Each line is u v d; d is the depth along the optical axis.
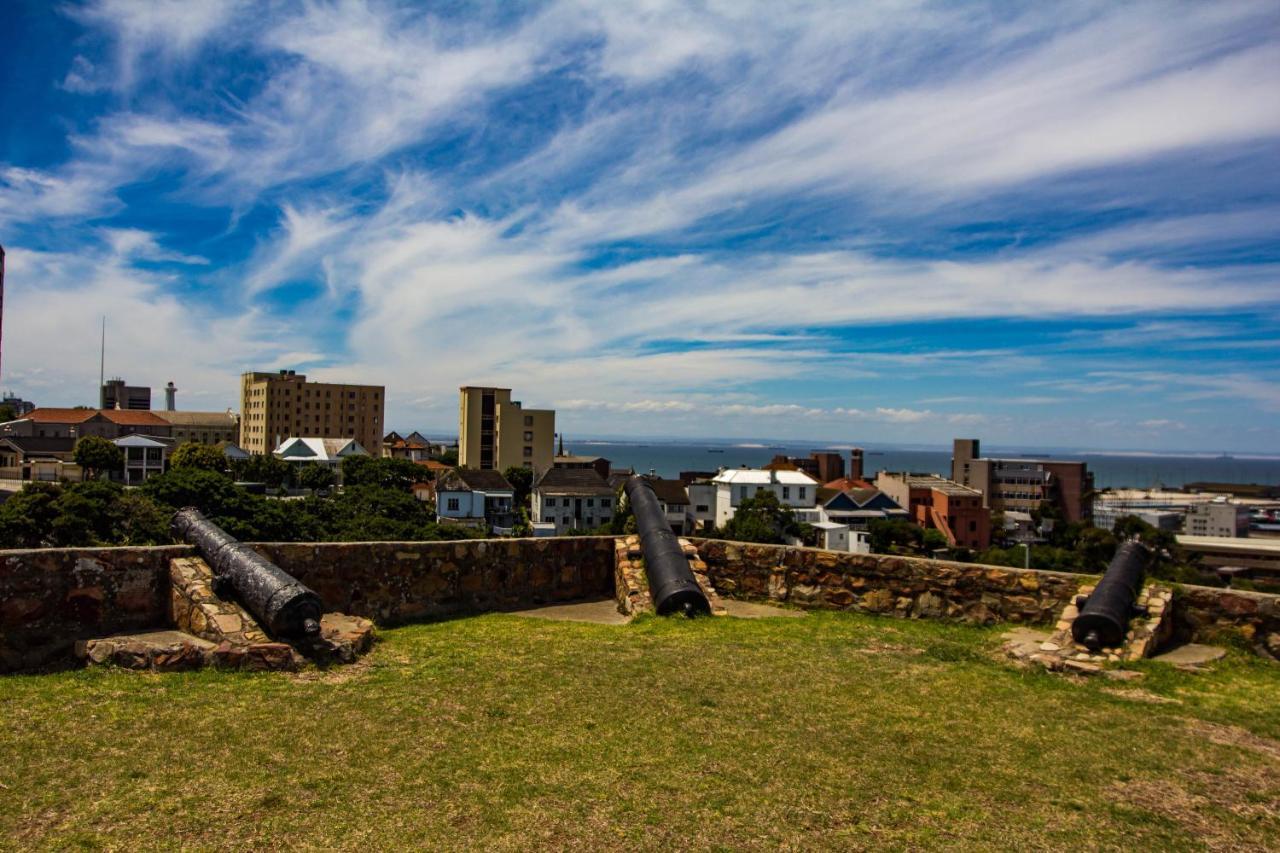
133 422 142.38
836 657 8.06
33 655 7.13
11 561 7.05
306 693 6.48
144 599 7.80
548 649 8.15
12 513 41.97
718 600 10.60
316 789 4.73
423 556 9.84
